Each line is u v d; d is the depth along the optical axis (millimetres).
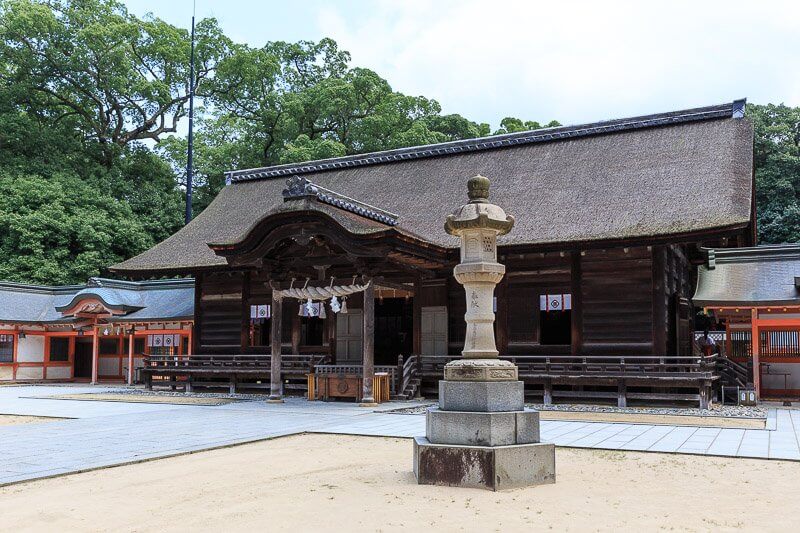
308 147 43625
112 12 51625
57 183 43281
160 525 6652
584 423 14984
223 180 50750
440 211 24375
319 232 18875
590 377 19328
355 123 48781
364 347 20219
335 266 23062
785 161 42875
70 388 29500
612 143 24641
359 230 18234
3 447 11820
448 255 21609
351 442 12492
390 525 6473
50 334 34750
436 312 23797
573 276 21266
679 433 13164
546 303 21719
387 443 12328
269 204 29453
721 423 14875
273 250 20562
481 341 9180
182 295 32125
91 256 41312
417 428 14320
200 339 27625
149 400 22203
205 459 10625
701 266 23734
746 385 20781
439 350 23609
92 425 15141
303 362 23438
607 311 20797
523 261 22250
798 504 7281
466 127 50125
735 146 22000
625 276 20672
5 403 21344
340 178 29531
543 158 25359
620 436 12742
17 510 7355
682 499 7531
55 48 47312
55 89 50094
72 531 6500
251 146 49969
